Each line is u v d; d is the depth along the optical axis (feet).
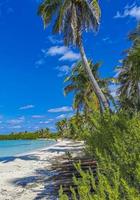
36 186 48.98
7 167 78.69
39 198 41.09
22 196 43.37
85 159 52.03
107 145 22.20
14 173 66.80
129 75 147.74
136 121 24.09
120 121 25.59
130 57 103.96
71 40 94.68
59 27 94.99
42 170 67.21
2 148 218.59
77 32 94.48
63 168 53.26
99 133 23.30
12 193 45.96
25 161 93.15
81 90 158.81
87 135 24.53
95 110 29.63
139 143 19.43
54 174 57.98
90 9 94.32
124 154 17.74
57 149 146.51
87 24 95.25
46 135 425.28
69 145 180.75
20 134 483.51
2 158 108.27
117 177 13.91
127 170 16.29
